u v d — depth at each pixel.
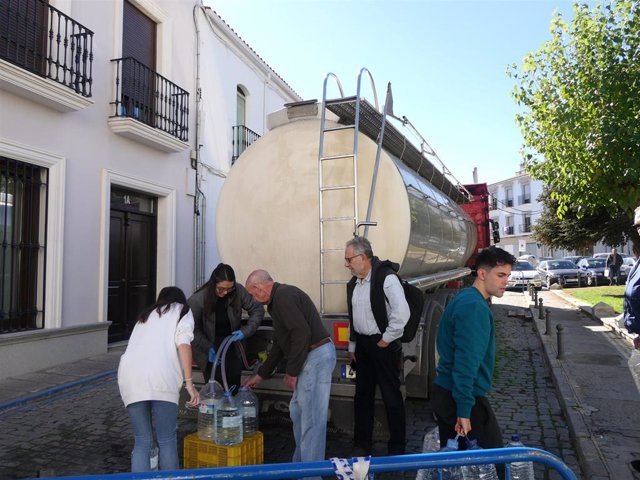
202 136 11.70
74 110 7.74
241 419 3.45
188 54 11.23
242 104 14.30
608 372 6.77
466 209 12.83
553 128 10.49
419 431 4.84
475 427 2.75
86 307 8.16
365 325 3.92
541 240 26.53
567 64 10.37
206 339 4.19
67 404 5.70
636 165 9.13
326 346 3.69
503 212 56.06
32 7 7.38
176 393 3.33
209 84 12.16
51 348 7.40
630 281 3.81
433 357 5.43
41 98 7.17
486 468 2.60
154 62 10.34
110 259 9.09
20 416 5.28
